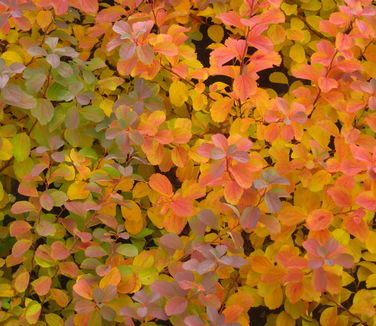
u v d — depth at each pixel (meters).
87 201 1.01
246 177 0.98
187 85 1.11
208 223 1.00
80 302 0.97
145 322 0.99
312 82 1.14
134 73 1.04
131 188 1.06
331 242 0.96
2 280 1.05
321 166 1.04
